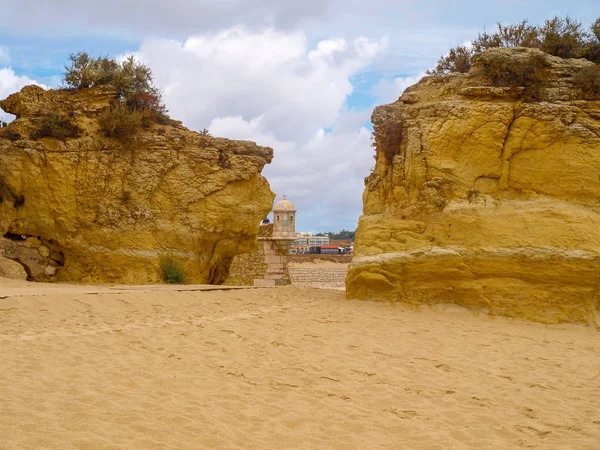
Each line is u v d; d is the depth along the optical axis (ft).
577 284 46.26
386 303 51.78
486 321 46.98
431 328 43.62
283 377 30.27
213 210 66.95
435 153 53.31
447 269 49.42
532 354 37.40
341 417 24.98
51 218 62.54
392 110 56.85
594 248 46.42
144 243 63.72
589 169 50.06
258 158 69.87
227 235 68.95
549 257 46.70
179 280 63.26
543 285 46.93
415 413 25.89
